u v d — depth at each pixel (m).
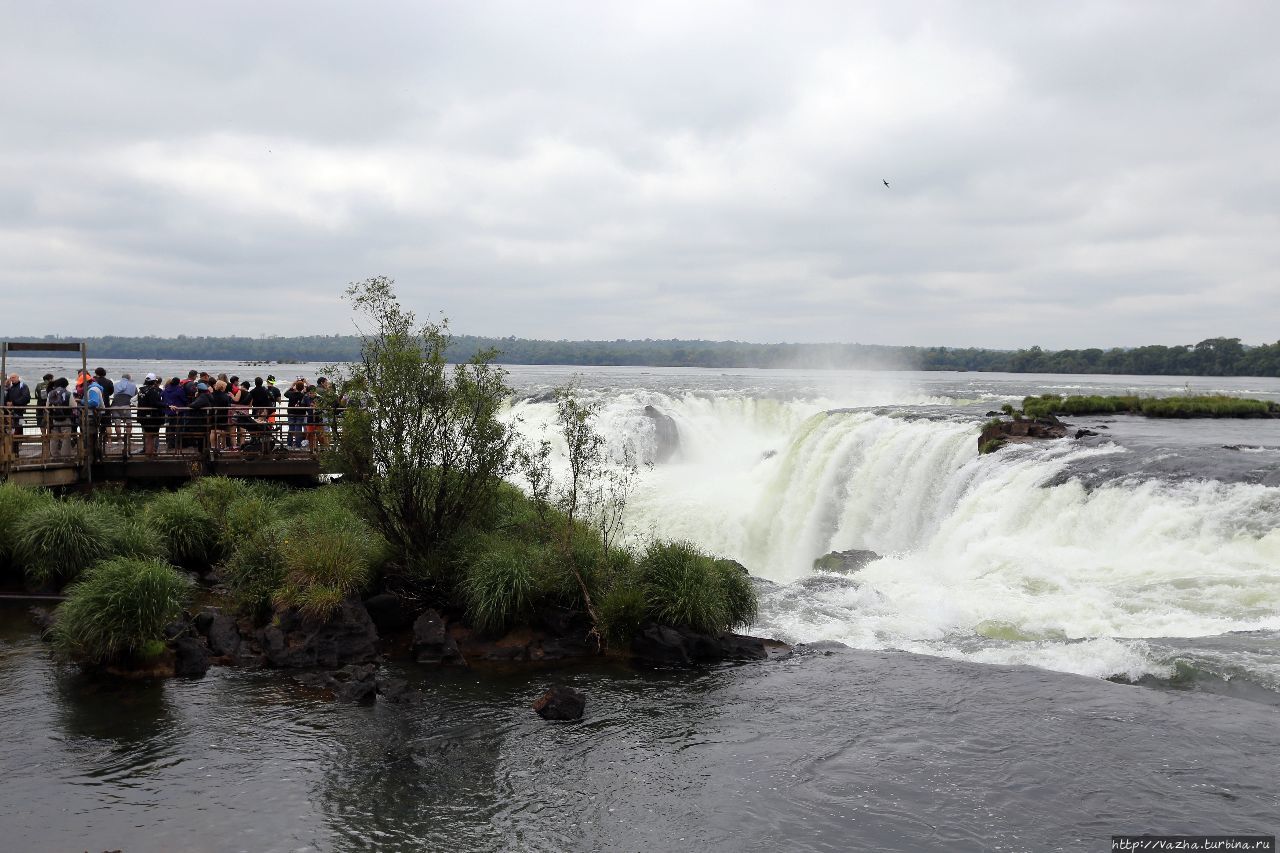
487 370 16.61
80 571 16.52
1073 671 12.99
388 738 10.89
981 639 14.77
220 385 25.23
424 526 15.92
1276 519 17.44
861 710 11.80
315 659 13.47
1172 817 8.77
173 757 10.13
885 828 8.76
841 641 15.13
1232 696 11.70
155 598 12.90
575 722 11.55
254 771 9.84
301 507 20.84
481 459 16.22
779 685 12.85
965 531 22.25
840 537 28.61
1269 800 9.05
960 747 10.52
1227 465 20.52
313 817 8.87
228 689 12.39
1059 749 10.34
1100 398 39.97
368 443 15.64
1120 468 21.52
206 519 18.89
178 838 8.36
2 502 17.19
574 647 14.42
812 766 10.16
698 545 30.77
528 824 8.85
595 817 9.02
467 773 9.98
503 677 13.29
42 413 22.78
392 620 14.84
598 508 23.06
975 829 8.70
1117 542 19.12
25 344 21.44
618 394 54.78
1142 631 14.26
